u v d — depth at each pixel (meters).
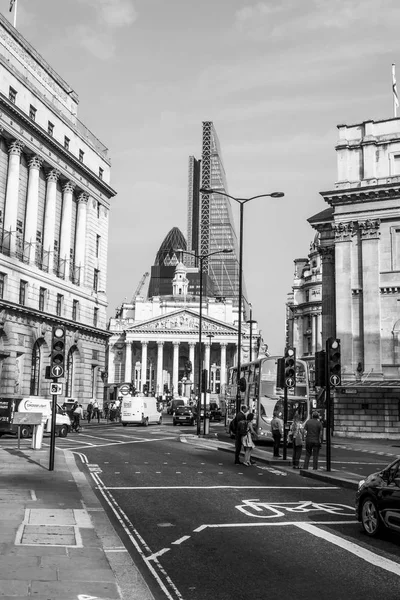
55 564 8.84
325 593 8.25
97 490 17.00
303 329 106.69
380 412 45.75
